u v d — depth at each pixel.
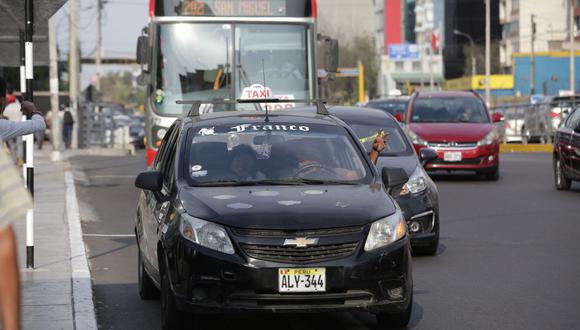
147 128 47.22
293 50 47.12
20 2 26.77
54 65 82.94
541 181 59.19
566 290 25.31
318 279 19.09
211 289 19.17
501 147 99.00
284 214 19.52
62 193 51.53
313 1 47.38
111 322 22.06
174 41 46.78
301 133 23.06
